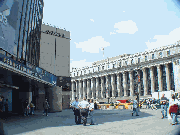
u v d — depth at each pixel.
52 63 39.03
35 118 16.47
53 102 27.78
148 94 80.25
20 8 20.12
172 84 73.19
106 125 11.05
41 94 35.06
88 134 8.17
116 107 39.03
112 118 15.61
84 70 113.94
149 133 8.05
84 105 11.23
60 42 41.19
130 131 8.72
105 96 100.75
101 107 39.69
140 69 83.56
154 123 11.48
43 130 9.39
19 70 16.05
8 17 16.98
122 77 95.81
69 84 40.34
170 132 8.07
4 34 15.99
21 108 22.25
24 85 22.75
